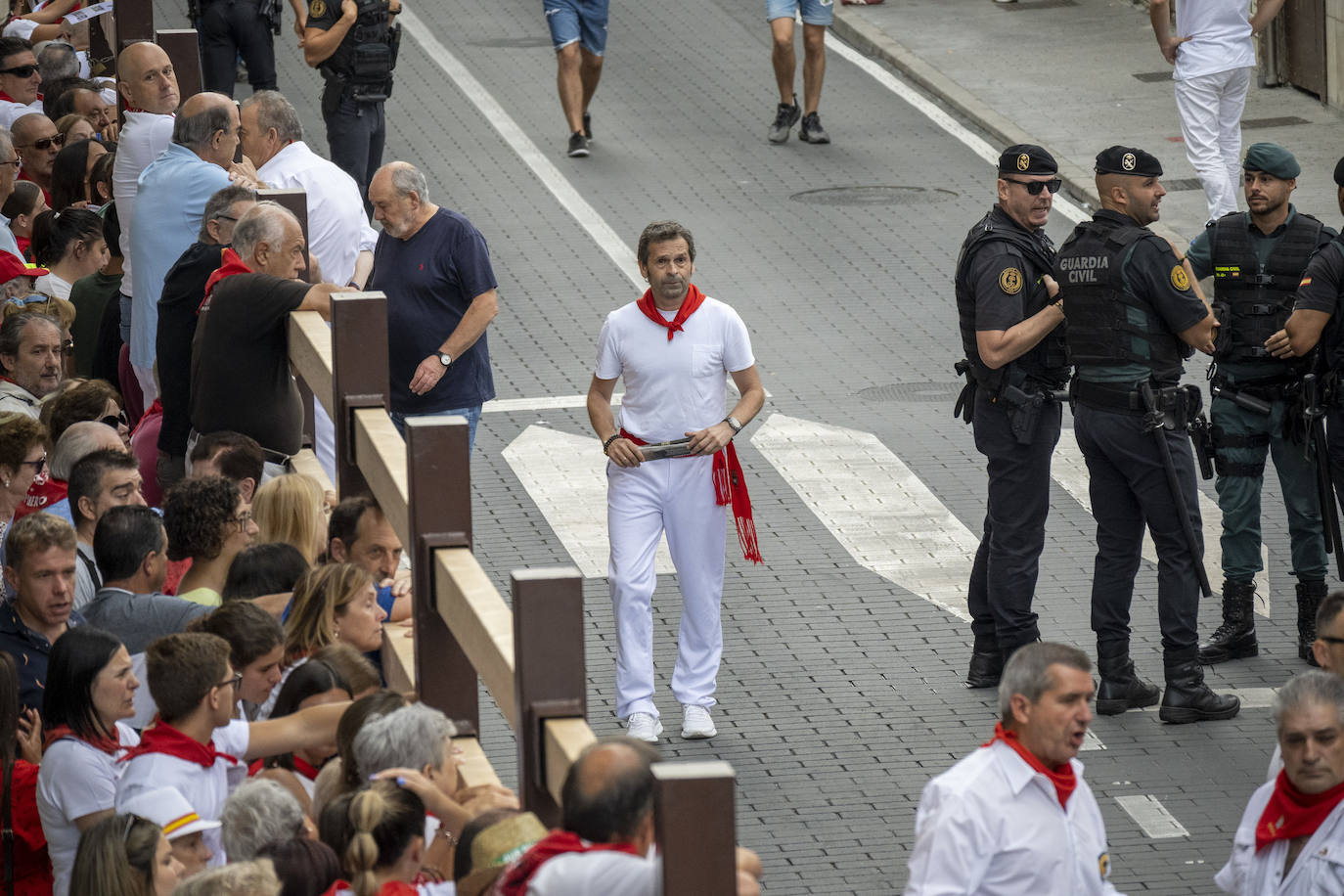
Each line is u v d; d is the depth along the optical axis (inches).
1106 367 1376.7
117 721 990.4
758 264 2445.9
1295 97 3107.8
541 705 698.2
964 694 1457.9
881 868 1219.2
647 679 1397.6
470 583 784.9
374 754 783.7
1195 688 1409.9
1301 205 2566.4
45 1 2849.4
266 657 940.6
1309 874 915.4
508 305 2311.8
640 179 2790.4
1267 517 1768.0
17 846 972.6
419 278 1566.2
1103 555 1427.2
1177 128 2942.9
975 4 3737.7
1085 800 880.9
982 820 850.8
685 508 1389.0
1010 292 1390.3
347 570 986.1
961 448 1927.9
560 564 1679.4
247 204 1317.7
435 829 786.8
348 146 2389.3
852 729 1406.3
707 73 3341.5
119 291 1696.6
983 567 1465.3
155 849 830.5
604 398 1406.3
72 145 1995.6
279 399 1205.7
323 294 1170.6
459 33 3572.8
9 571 1069.1
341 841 748.6
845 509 1797.5
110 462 1195.3
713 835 563.8
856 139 2987.2
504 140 2965.1
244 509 1125.7
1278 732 921.5
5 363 1579.7
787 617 1589.6
